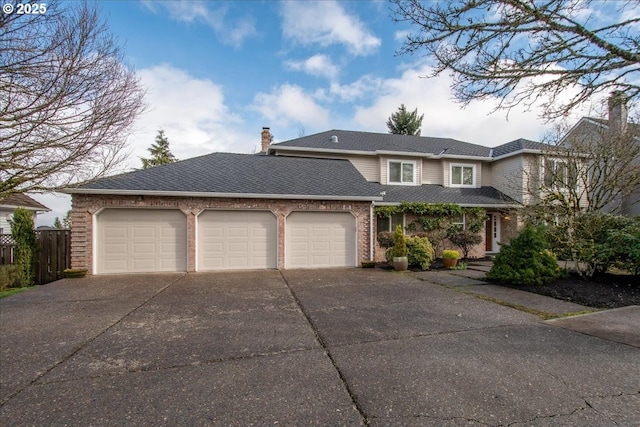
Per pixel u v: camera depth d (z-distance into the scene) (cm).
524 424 230
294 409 252
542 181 1002
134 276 899
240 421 237
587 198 830
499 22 390
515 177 1317
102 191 903
